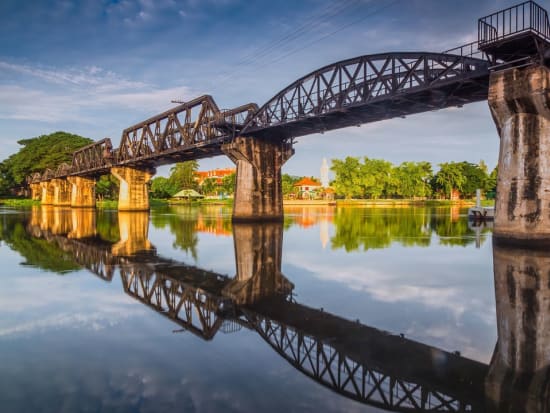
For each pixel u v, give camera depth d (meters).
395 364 8.06
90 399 6.56
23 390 6.86
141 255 22.25
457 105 31.97
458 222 46.91
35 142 131.88
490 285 14.76
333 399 6.64
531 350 8.70
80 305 12.23
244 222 45.09
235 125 45.09
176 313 11.50
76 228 39.03
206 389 6.93
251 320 10.88
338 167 129.38
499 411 6.31
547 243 22.28
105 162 77.75
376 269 18.06
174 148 54.50
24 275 16.59
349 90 33.22
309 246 25.91
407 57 29.47
